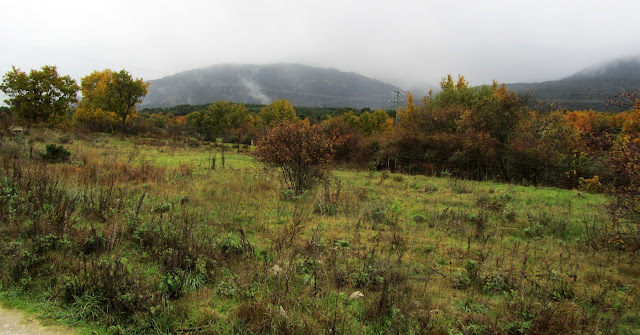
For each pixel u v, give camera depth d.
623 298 5.15
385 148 26.05
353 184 14.70
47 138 21.59
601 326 4.09
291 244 6.20
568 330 3.92
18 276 4.29
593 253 7.20
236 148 35.94
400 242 7.27
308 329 3.63
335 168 22.61
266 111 55.19
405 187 14.95
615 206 6.91
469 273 5.70
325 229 7.95
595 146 7.43
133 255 5.40
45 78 30.83
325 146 11.78
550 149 20.73
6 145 13.22
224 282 4.61
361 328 3.86
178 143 32.66
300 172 11.73
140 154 20.70
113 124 42.31
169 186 10.90
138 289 3.97
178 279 4.36
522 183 19.50
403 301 4.32
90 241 5.33
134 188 10.16
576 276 5.81
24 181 7.80
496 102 23.52
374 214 9.25
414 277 5.51
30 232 5.52
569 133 21.00
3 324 3.51
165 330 3.58
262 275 4.78
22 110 30.11
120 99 43.44
